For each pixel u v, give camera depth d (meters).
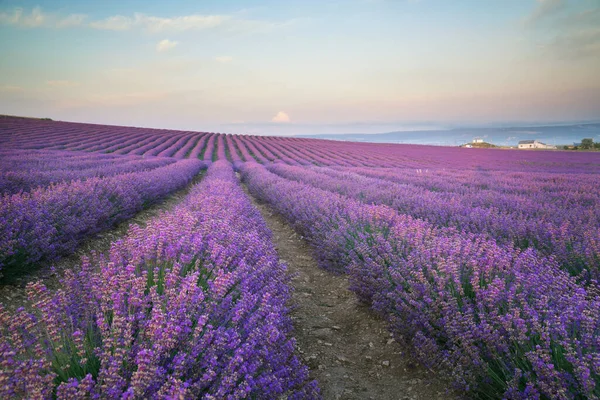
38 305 2.11
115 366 1.77
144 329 2.13
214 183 11.41
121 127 69.31
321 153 46.97
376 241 5.04
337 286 5.57
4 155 19.69
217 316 2.55
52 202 6.16
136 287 2.45
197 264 3.29
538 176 18.69
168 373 2.03
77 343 2.00
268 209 12.87
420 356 3.06
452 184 14.90
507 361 2.57
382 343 3.85
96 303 2.44
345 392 3.06
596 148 70.69
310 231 7.68
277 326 2.86
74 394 1.59
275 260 4.42
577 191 11.51
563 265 4.51
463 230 5.48
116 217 7.82
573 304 2.74
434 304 3.08
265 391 2.15
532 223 5.94
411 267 3.77
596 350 2.21
